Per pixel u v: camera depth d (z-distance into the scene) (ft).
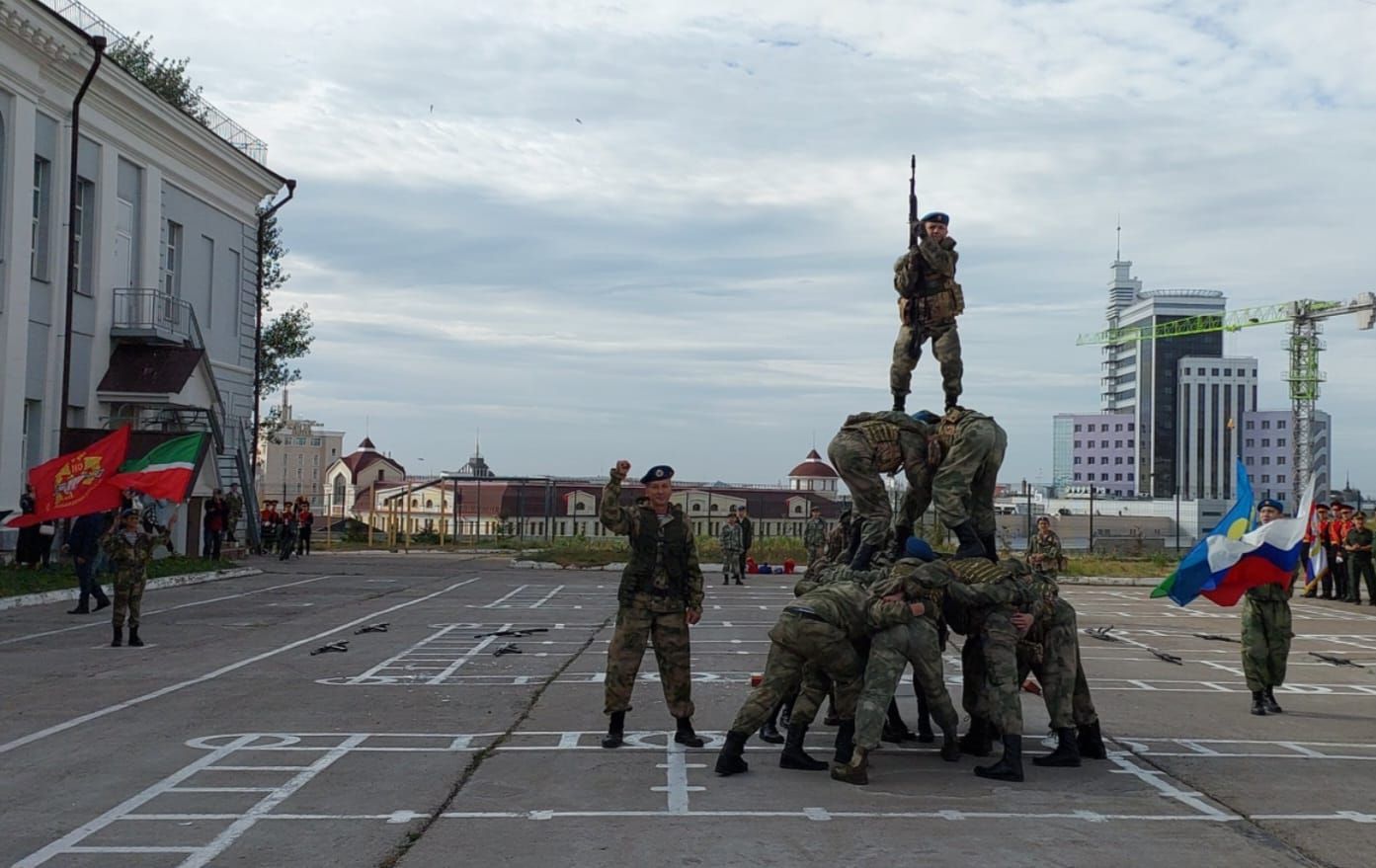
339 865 21.98
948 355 35.37
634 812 25.85
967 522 31.99
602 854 22.70
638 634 32.45
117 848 22.99
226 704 39.68
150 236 115.75
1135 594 101.96
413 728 35.47
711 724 36.52
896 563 29.73
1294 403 399.85
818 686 30.12
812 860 22.44
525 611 75.87
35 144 96.84
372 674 46.88
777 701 29.53
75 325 104.22
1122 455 472.03
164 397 107.24
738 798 27.14
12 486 93.15
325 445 389.39
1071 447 477.77
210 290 131.34
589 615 73.15
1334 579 99.50
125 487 71.77
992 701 29.76
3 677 45.80
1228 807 26.99
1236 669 52.85
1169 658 55.21
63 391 99.91
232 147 130.41
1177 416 459.73
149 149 115.34
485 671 47.85
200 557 119.24
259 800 26.68
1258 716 39.88
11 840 23.53
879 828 24.75
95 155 107.04
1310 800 27.68
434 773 29.30
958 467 32.27
